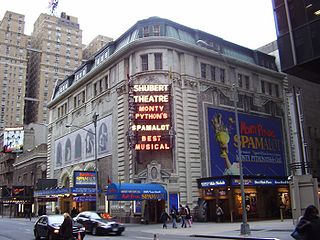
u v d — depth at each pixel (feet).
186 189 131.85
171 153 131.64
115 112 148.97
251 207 134.41
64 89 207.31
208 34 157.48
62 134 197.36
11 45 462.60
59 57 483.92
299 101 123.24
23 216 238.89
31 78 504.84
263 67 174.19
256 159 158.51
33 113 482.69
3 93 446.60
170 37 139.54
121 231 88.33
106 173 150.41
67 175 186.50
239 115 157.38
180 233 88.79
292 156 173.47
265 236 71.05
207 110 145.48
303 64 79.61
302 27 80.07
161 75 136.46
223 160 145.18
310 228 23.58
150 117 131.34
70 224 47.57
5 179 326.24
